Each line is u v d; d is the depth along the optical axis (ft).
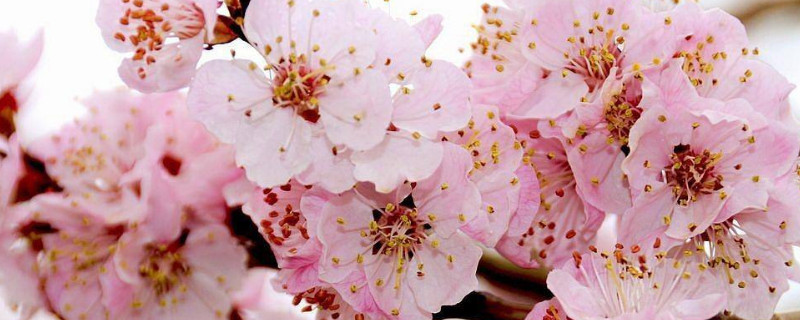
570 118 1.19
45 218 1.19
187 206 1.19
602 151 1.20
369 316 1.17
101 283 1.19
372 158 1.13
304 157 1.13
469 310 1.23
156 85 1.16
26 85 1.22
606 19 1.20
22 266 1.21
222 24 1.17
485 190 1.16
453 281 1.17
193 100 1.14
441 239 1.16
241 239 1.21
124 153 1.21
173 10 1.17
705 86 1.20
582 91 1.19
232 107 1.14
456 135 1.17
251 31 1.14
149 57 1.16
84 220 1.19
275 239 1.16
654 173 1.19
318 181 1.13
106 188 1.20
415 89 1.14
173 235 1.19
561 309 1.19
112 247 1.19
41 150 1.20
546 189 1.22
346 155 1.13
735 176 1.20
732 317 1.23
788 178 1.20
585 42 1.20
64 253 1.20
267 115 1.14
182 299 1.21
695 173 1.19
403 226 1.16
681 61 1.18
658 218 1.19
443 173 1.15
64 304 1.20
